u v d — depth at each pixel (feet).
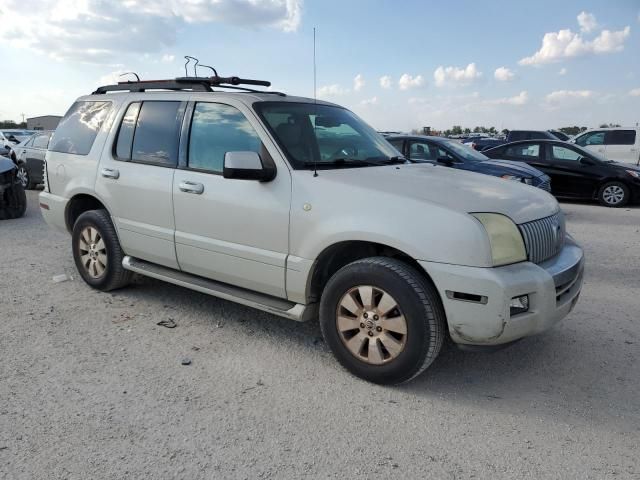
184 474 8.92
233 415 10.68
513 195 12.35
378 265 11.43
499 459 9.45
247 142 13.55
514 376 12.60
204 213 14.14
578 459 9.46
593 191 41.78
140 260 16.83
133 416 10.57
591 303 17.75
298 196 12.43
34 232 27.86
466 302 10.55
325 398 11.41
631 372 12.84
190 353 13.46
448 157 34.04
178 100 15.39
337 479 8.87
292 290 12.81
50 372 12.28
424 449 9.71
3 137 81.66
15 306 16.47
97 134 17.48
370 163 14.11
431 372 12.73
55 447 9.54
